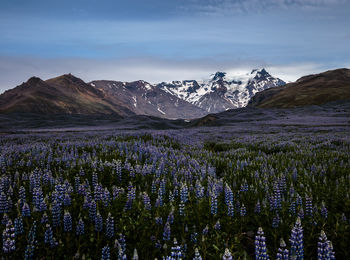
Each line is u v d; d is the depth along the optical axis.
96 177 7.72
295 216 5.50
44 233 4.43
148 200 5.70
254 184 8.12
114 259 4.18
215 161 12.28
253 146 19.36
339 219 5.35
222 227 5.31
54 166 9.62
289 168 10.16
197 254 3.66
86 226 4.98
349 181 7.73
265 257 3.90
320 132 30.53
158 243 4.42
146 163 10.04
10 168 8.91
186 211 5.70
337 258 4.45
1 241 4.41
